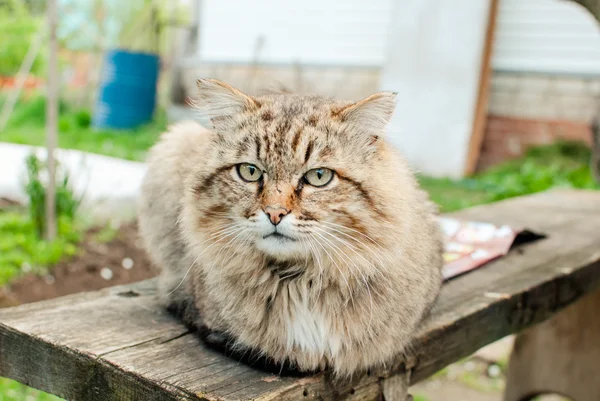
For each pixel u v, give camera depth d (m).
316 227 0.65
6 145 2.72
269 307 0.65
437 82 2.59
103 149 2.84
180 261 0.75
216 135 0.70
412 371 0.72
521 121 2.58
